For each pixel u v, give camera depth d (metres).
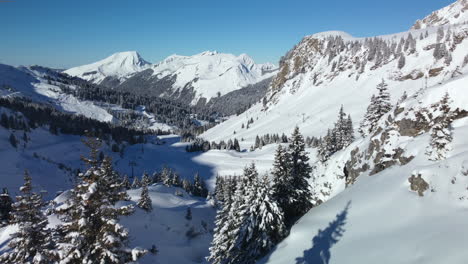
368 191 21.05
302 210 29.20
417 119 25.06
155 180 126.31
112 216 12.08
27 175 17.42
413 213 15.14
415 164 20.28
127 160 183.50
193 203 79.69
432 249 11.56
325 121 158.25
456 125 21.62
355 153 32.38
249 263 22.06
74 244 11.37
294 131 30.81
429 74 132.62
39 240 17.19
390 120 31.19
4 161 134.62
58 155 176.00
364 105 149.75
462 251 10.59
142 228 50.50
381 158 26.09
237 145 187.62
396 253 12.60
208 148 199.62
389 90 145.62
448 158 16.62
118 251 11.80
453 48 130.50
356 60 198.50
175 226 58.31
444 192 15.00
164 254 46.75
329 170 37.75
